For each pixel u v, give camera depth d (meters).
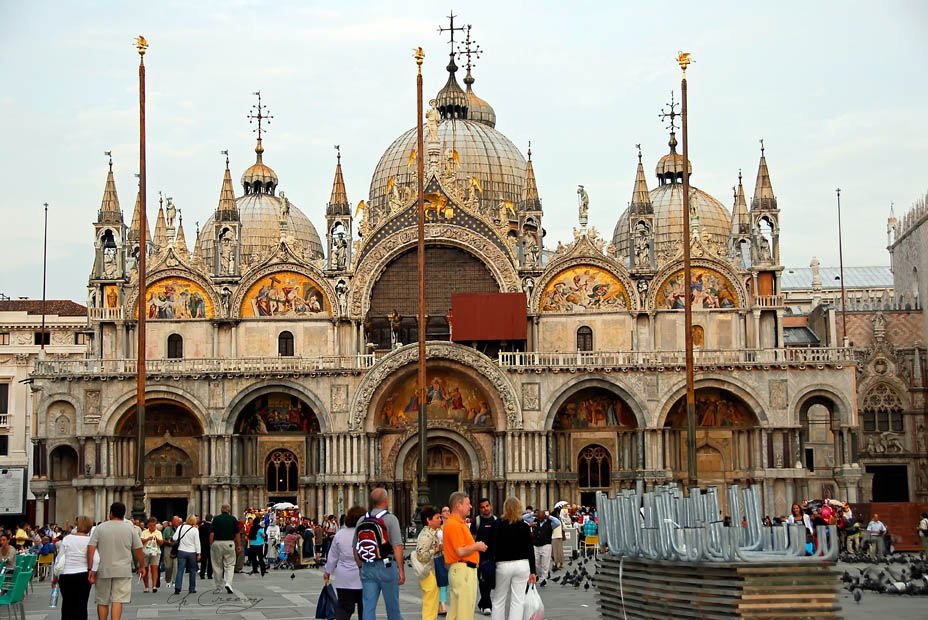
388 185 142.88
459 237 119.81
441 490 117.44
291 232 150.88
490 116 153.12
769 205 119.44
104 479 113.88
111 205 120.88
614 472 116.31
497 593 36.62
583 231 119.69
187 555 59.94
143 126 79.31
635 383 114.88
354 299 119.31
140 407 75.81
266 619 47.03
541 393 114.62
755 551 35.44
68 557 40.09
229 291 119.12
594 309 118.81
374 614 36.53
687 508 36.25
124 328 119.06
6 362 137.00
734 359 115.06
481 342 117.38
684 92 86.56
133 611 51.75
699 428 116.75
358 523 37.25
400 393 117.06
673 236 150.50
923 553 76.94
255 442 117.56
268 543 91.88
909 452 134.12
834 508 86.31
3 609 50.28
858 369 134.62
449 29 149.75
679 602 34.97
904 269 152.38
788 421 113.88
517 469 113.94
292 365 115.50
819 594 32.62
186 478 117.56
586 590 56.50
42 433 114.81
